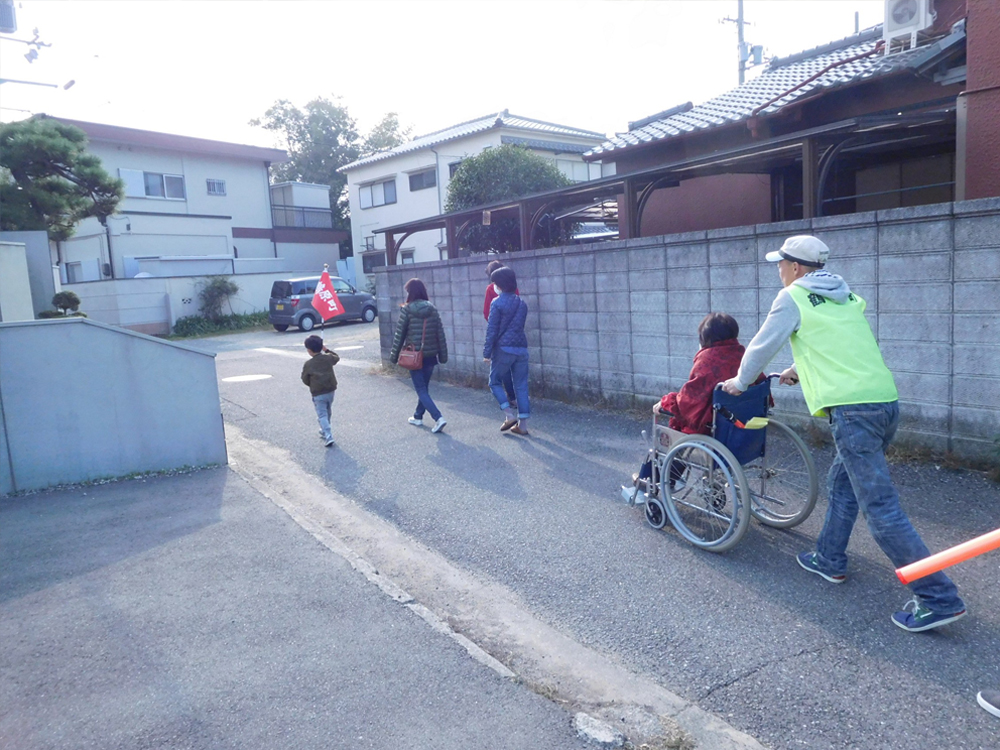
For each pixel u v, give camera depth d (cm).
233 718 291
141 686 316
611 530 479
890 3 849
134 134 2655
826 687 300
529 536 479
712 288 676
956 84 789
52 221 1786
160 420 664
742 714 287
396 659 331
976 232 500
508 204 970
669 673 318
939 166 852
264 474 666
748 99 1102
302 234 3259
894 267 542
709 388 432
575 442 688
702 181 1077
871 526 346
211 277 2503
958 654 316
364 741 274
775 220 991
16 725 291
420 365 749
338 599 394
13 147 1705
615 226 1705
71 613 387
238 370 1337
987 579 378
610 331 785
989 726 271
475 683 311
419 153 2894
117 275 2627
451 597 405
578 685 314
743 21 2609
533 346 885
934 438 537
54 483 630
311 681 315
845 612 357
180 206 2842
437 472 629
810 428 613
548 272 845
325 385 731
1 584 429
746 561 419
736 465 406
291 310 2238
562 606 384
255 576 427
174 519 535
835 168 912
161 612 384
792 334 373
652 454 477
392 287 1152
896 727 273
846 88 886
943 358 526
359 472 645
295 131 4041
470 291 991
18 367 612
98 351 637
